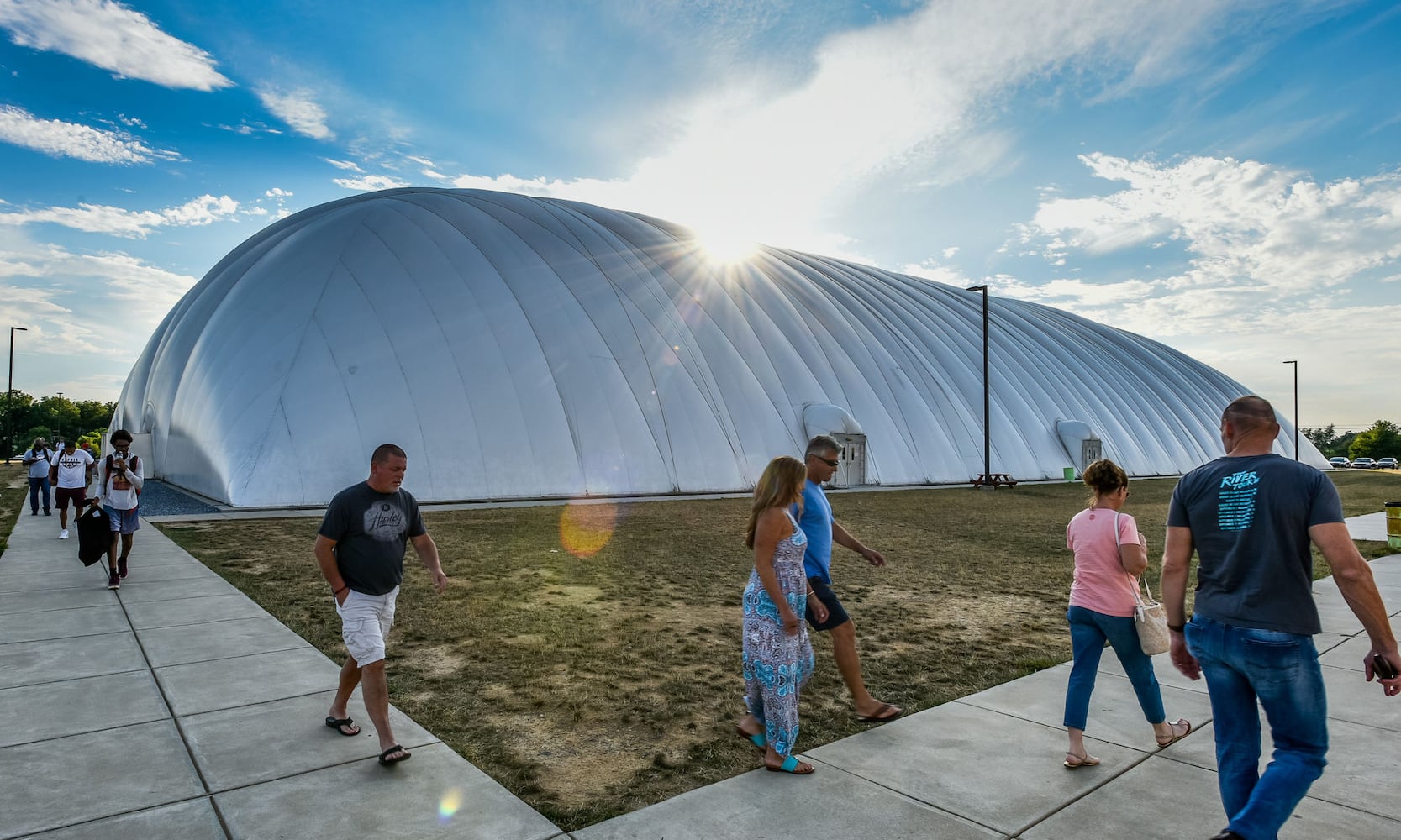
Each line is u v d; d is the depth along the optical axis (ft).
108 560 35.45
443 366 77.25
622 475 80.28
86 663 21.97
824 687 20.90
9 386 181.16
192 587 32.60
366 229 87.81
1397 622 29.09
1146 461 158.61
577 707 19.08
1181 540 12.50
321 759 15.61
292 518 57.72
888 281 157.69
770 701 15.26
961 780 14.92
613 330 89.35
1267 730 18.25
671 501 75.15
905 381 119.34
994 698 19.95
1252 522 11.34
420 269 84.17
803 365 106.01
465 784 14.57
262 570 36.52
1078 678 15.80
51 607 28.84
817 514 17.83
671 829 12.91
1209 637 11.73
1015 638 26.37
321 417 70.74
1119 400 166.09
